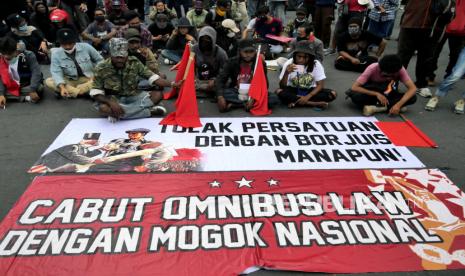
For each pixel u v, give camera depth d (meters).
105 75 4.52
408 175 3.61
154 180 3.43
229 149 4.02
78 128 4.44
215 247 2.71
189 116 4.59
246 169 3.65
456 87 6.10
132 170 3.59
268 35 7.75
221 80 5.04
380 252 2.70
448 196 3.31
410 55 5.69
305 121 4.72
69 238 2.75
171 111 5.01
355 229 2.91
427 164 3.84
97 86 4.57
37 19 7.69
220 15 7.99
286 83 5.18
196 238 2.78
